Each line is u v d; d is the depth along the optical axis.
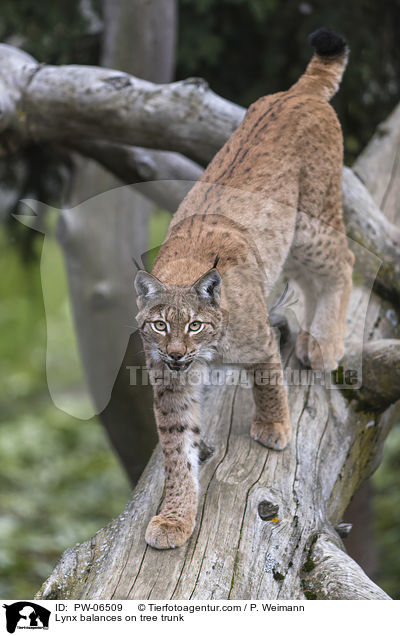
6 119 7.82
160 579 4.54
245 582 4.58
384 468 15.45
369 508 12.28
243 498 5.13
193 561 4.67
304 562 4.85
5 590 11.55
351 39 11.37
